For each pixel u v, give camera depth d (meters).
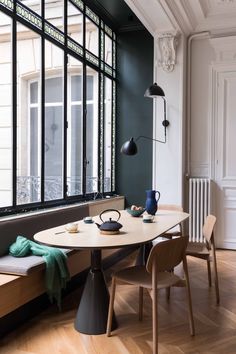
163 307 3.11
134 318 2.88
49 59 4.11
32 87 4.00
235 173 5.23
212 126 5.30
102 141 5.36
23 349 2.38
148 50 5.51
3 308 2.43
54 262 2.88
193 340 2.51
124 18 5.32
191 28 5.19
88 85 5.09
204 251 3.33
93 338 2.54
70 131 4.65
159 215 3.68
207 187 5.21
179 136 5.15
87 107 5.06
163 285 2.41
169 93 5.18
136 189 5.59
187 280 2.58
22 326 2.74
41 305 3.05
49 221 3.56
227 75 5.21
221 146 5.28
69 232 2.74
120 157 5.66
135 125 5.59
